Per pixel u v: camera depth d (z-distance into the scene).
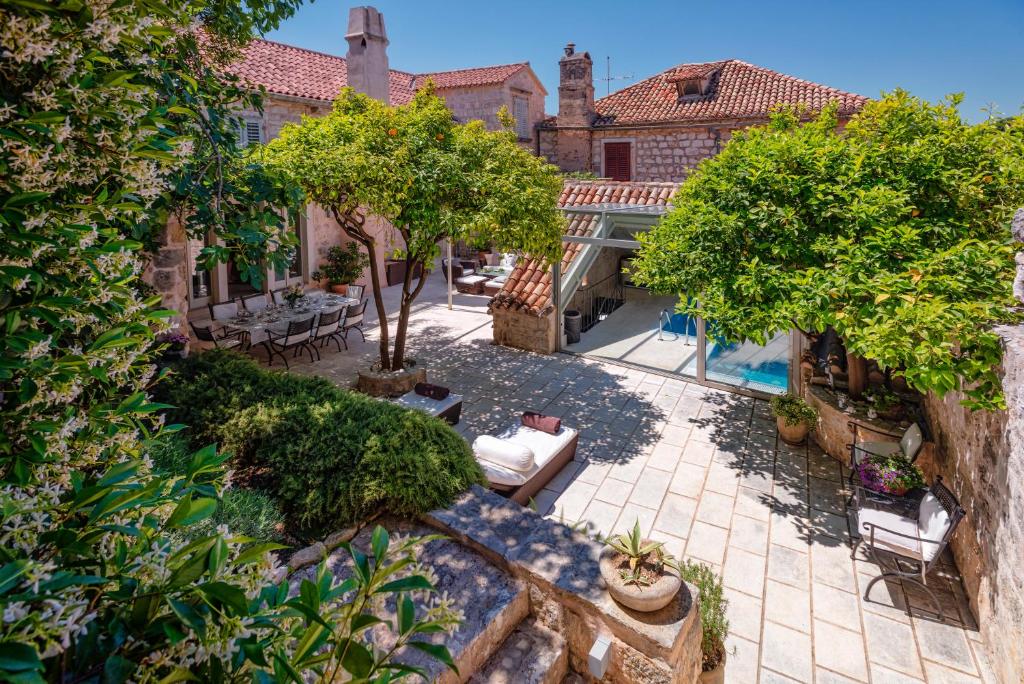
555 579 4.19
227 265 14.86
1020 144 6.56
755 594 5.69
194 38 5.50
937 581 5.80
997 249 5.61
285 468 5.06
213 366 6.55
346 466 4.95
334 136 8.22
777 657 4.96
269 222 5.53
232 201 5.75
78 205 2.17
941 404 6.86
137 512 1.82
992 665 4.76
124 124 2.39
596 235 12.19
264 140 15.01
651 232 8.70
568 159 22.33
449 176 8.15
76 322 2.29
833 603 5.57
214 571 1.39
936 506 5.59
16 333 1.95
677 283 7.66
